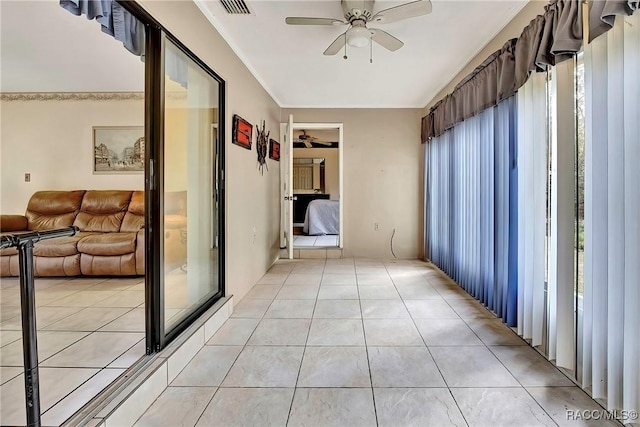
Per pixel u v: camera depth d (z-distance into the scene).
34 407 1.20
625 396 1.46
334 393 1.73
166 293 2.02
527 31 2.18
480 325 2.62
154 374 1.68
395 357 2.11
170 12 1.95
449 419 1.54
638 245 1.42
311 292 3.52
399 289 3.62
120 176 4.75
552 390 1.76
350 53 3.22
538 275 2.17
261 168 4.12
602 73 1.56
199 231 2.48
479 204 3.11
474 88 3.09
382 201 5.38
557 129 1.89
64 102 4.68
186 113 2.24
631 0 1.36
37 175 4.70
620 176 1.49
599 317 1.61
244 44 3.02
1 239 1.10
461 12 2.46
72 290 3.39
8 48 3.24
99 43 3.13
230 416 1.56
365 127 5.36
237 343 2.31
